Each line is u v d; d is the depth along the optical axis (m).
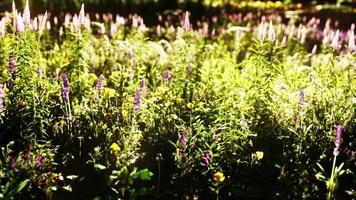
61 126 1.85
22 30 2.06
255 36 4.11
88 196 1.57
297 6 8.23
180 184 1.62
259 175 1.68
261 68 2.12
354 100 1.91
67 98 1.84
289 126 1.85
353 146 1.81
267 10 6.84
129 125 1.82
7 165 1.50
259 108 1.98
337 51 3.27
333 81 2.20
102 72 2.74
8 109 1.84
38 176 1.50
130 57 2.66
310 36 4.38
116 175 1.60
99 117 1.91
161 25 5.18
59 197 1.55
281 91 2.11
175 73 2.49
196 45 3.11
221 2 7.50
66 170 1.68
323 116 1.94
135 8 5.73
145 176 1.51
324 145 1.79
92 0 5.65
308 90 2.08
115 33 3.31
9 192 1.38
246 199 1.60
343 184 1.66
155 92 2.22
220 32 4.33
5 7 5.34
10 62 1.94
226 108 1.93
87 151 1.78
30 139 1.68
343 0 9.01
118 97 2.10
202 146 1.73
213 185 1.62
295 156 1.69
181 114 2.00
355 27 5.97
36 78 2.00
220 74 2.63
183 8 6.07
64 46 3.00
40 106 1.88
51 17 5.00
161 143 1.81
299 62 3.15
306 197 1.49
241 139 1.79
